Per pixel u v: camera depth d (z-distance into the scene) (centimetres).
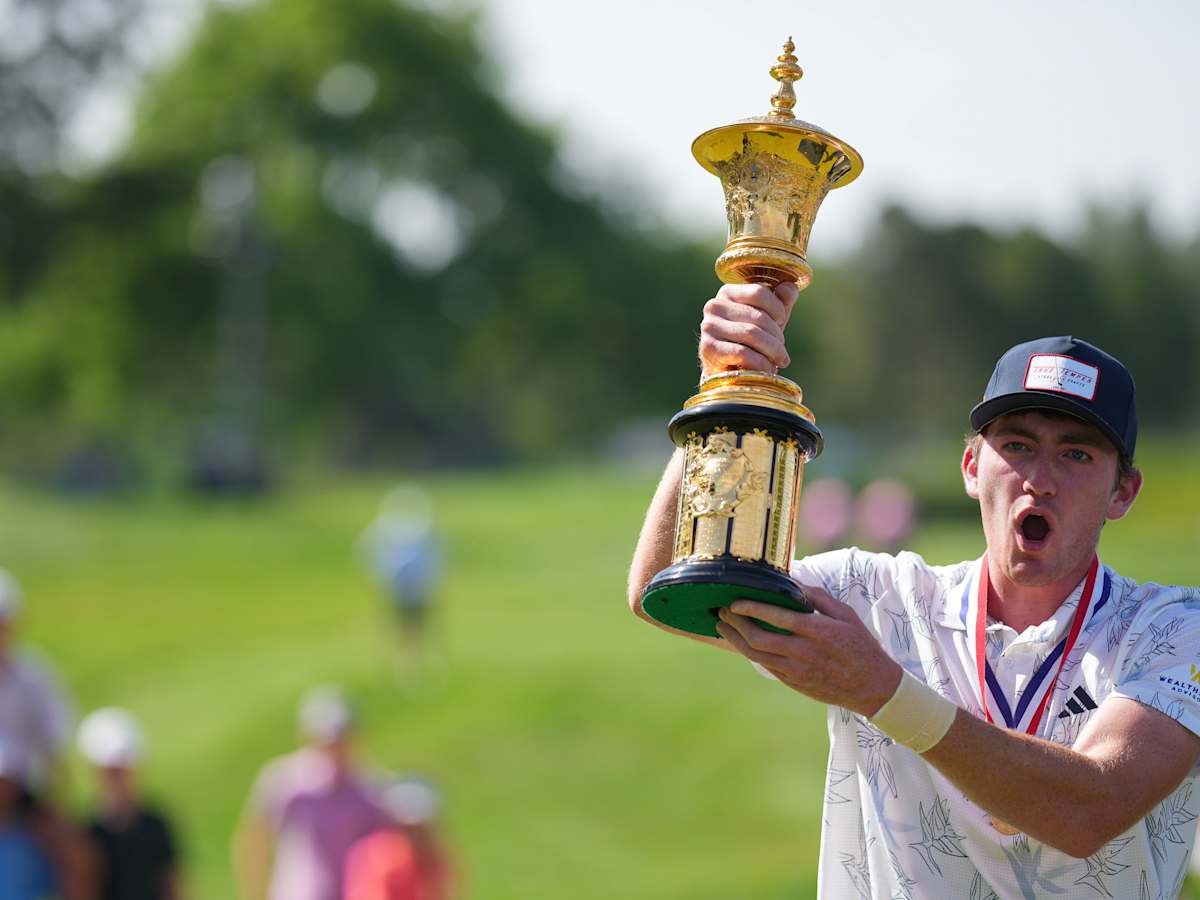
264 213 14988
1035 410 674
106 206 13275
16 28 12825
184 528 10312
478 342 16612
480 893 3394
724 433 657
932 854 690
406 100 15925
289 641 6381
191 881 3684
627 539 9344
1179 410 17662
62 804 2317
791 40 711
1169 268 17950
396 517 10475
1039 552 677
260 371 15075
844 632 620
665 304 16738
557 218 16750
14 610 2305
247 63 15388
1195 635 661
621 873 3522
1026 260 17575
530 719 4847
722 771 4322
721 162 707
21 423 15050
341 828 2345
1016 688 694
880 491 5866
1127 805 620
